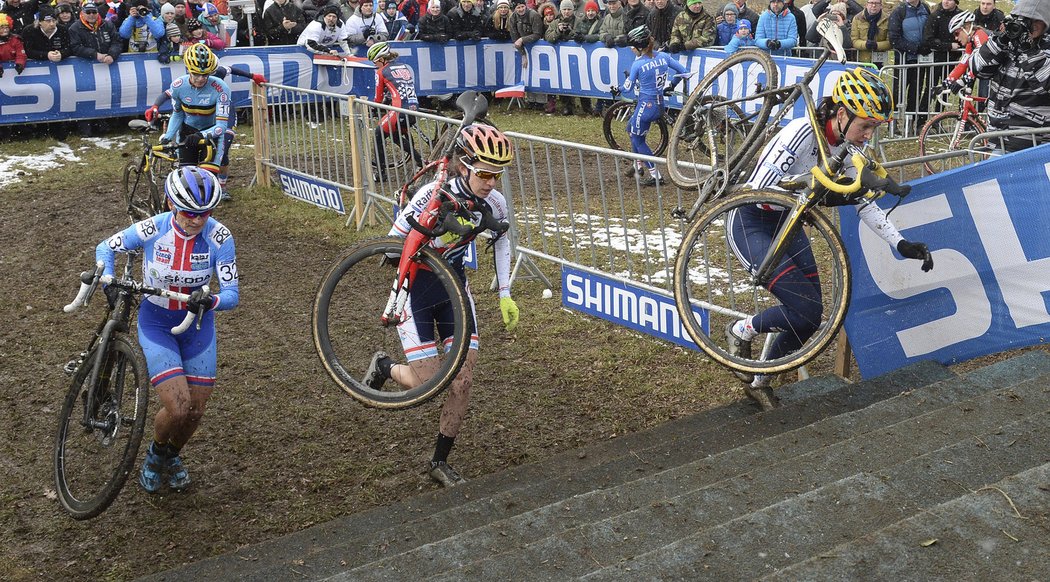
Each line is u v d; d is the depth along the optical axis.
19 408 5.06
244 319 6.40
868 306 4.51
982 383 4.18
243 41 14.92
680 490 3.43
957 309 4.39
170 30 12.94
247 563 3.49
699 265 6.95
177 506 4.11
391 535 3.47
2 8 12.47
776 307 4.32
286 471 4.41
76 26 12.54
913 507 2.71
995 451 3.04
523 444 4.63
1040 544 2.20
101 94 12.75
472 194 3.70
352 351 5.80
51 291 6.95
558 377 5.36
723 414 4.60
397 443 4.65
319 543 3.63
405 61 14.34
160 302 3.95
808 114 3.71
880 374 4.57
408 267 3.61
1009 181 4.09
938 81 11.71
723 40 12.95
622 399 5.06
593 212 8.67
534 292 6.74
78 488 4.11
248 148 12.27
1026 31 6.46
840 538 2.57
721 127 8.06
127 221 8.75
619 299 5.84
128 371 4.31
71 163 11.36
